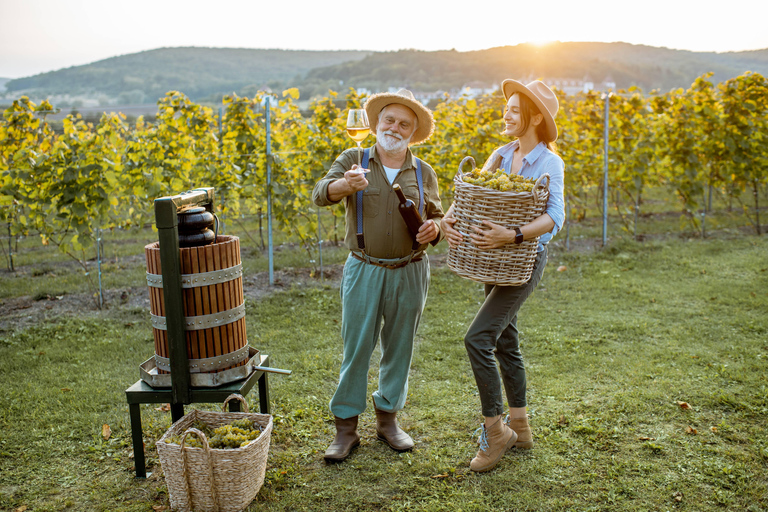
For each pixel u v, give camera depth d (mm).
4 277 7211
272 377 4234
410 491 2881
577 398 3789
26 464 3135
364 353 3178
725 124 8812
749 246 8023
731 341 4695
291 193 7027
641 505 2713
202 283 2840
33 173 6273
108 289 6559
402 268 3150
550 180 2918
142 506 2758
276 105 7797
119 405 3818
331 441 3355
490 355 3010
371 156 3094
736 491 2771
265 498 2814
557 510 2707
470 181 2814
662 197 13203
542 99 2973
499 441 3027
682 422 3436
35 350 4789
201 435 2547
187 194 2973
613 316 5457
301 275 7102
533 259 2863
